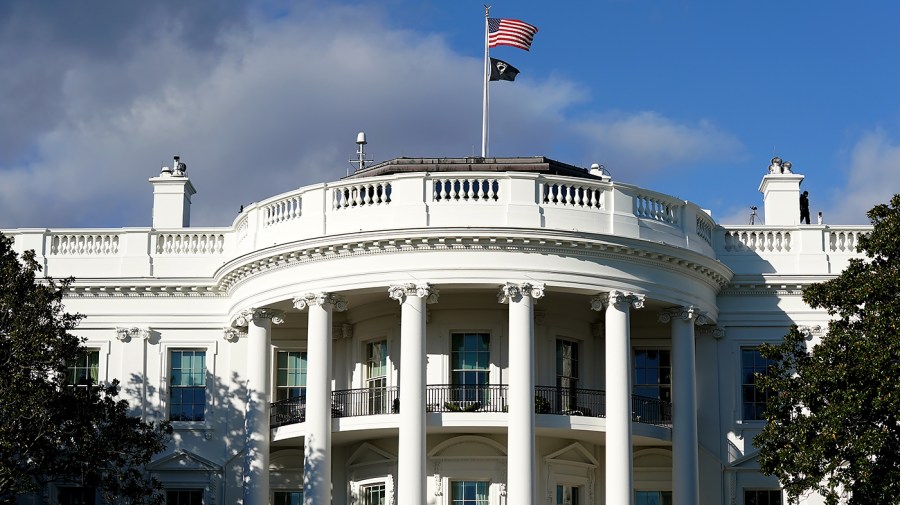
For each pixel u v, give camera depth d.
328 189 43.81
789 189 51.28
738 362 48.06
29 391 38.22
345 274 42.97
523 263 42.31
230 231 49.12
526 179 42.78
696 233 46.31
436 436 44.59
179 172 52.72
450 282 42.16
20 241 49.50
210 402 48.19
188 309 48.78
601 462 46.88
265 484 44.81
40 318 40.50
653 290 44.03
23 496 47.16
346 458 47.00
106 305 48.94
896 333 36.41
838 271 48.56
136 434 40.62
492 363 44.81
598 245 42.59
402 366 42.06
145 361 48.53
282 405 47.19
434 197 42.69
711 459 47.38
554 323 45.72
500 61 49.47
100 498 47.34
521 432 41.47
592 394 46.16
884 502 35.97
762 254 48.81
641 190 44.06
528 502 41.12
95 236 49.53
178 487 47.69
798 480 37.34
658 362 48.44
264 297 44.97
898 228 37.97
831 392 37.28
